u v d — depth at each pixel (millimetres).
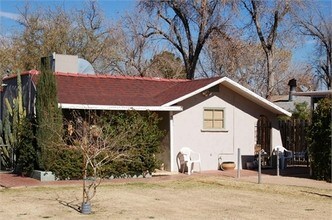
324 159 17812
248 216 11125
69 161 17734
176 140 20891
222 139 21969
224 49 37750
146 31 40125
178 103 20938
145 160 18891
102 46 42000
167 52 41250
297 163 24484
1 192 15039
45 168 17656
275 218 10922
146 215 11219
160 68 41406
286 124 24766
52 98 17750
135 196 14312
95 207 12328
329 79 46656
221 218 10875
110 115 18484
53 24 41906
